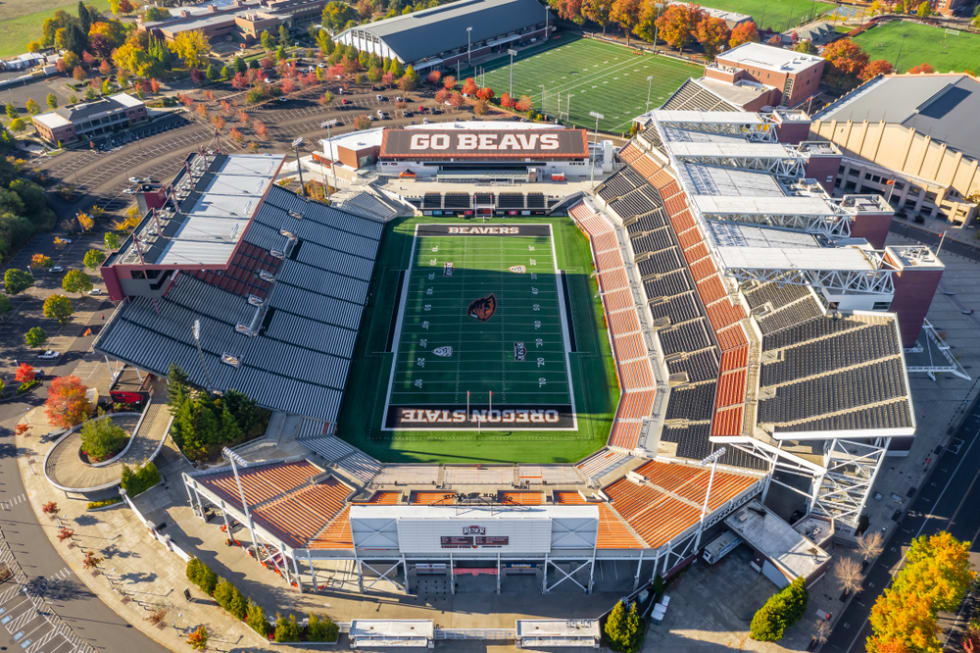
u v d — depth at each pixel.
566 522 79.00
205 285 118.38
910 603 76.00
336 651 78.62
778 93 199.25
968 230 151.38
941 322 126.56
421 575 86.88
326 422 108.06
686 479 93.62
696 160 138.75
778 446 90.31
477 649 78.69
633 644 76.69
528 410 111.75
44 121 193.00
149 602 83.38
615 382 116.88
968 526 91.19
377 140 177.75
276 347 116.19
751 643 78.75
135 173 178.75
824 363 96.94
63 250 149.00
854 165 162.88
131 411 108.25
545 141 171.25
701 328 118.31
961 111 169.75
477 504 81.19
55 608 82.69
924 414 107.88
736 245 111.94
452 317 130.50
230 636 79.94
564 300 134.75
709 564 87.12
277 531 83.56
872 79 192.25
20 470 100.31
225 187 128.12
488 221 159.50
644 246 142.50
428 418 110.31
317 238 142.88
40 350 122.25
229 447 100.62
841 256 103.44
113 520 93.31
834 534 89.38
